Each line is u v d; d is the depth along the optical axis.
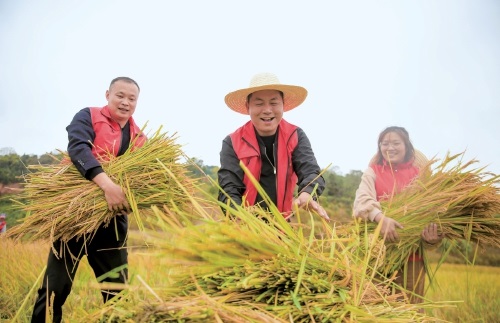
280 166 3.90
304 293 1.94
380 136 4.58
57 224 3.53
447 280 8.51
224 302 1.95
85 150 3.62
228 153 3.95
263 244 2.11
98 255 3.83
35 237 3.58
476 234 4.02
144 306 1.76
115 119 3.96
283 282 1.99
